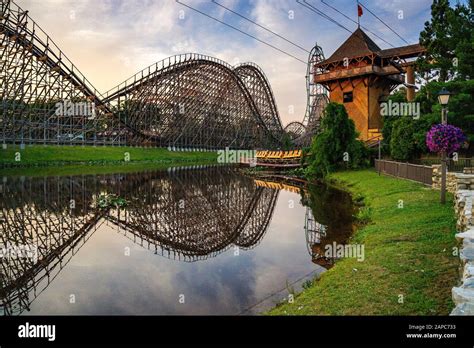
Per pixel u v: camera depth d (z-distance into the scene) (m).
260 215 20.61
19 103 48.88
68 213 20.58
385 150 40.66
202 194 28.62
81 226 17.75
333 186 31.97
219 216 20.45
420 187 21.78
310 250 13.48
